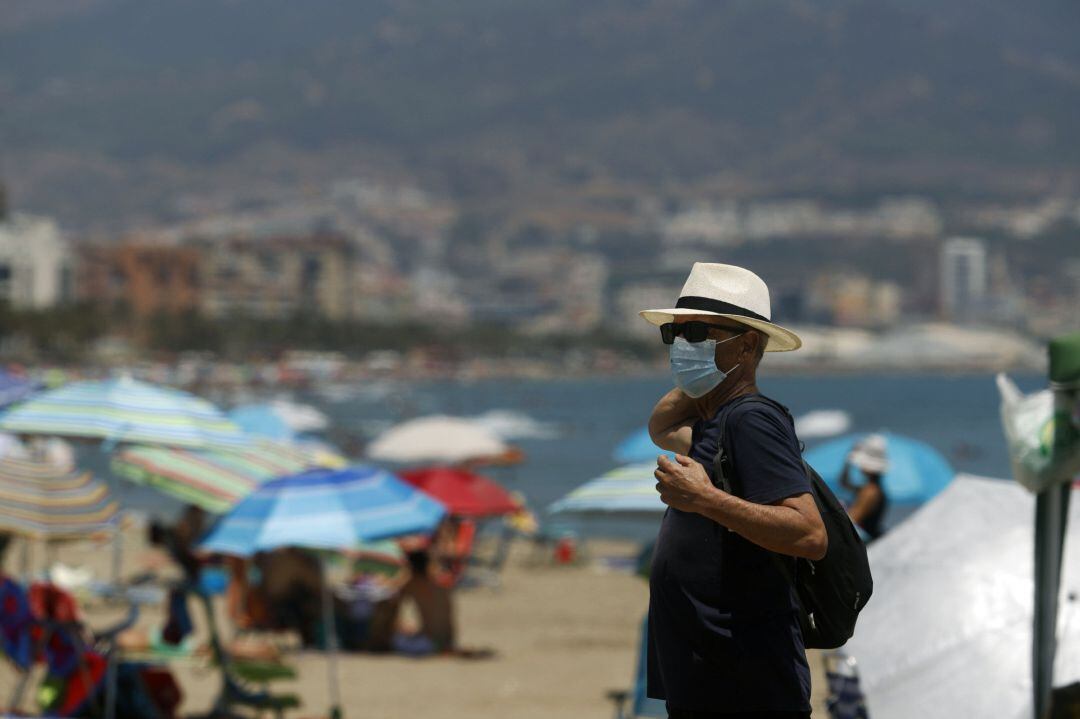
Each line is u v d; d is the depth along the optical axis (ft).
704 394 31.78
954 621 47.70
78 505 69.21
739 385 31.78
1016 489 52.90
